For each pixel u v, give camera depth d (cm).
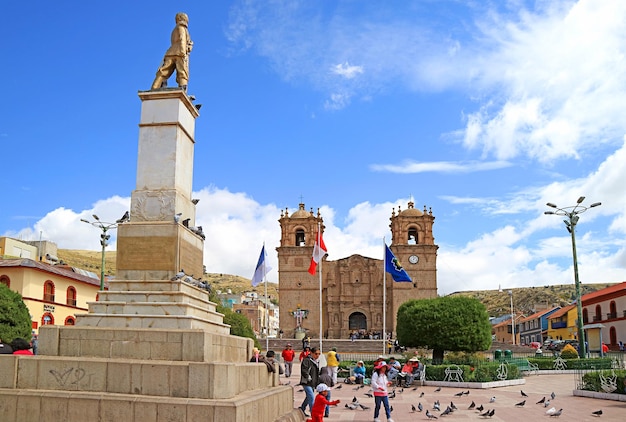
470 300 4188
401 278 4000
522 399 2517
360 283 8912
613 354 4775
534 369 4041
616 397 2409
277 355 4731
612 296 6675
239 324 4822
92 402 1119
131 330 1235
